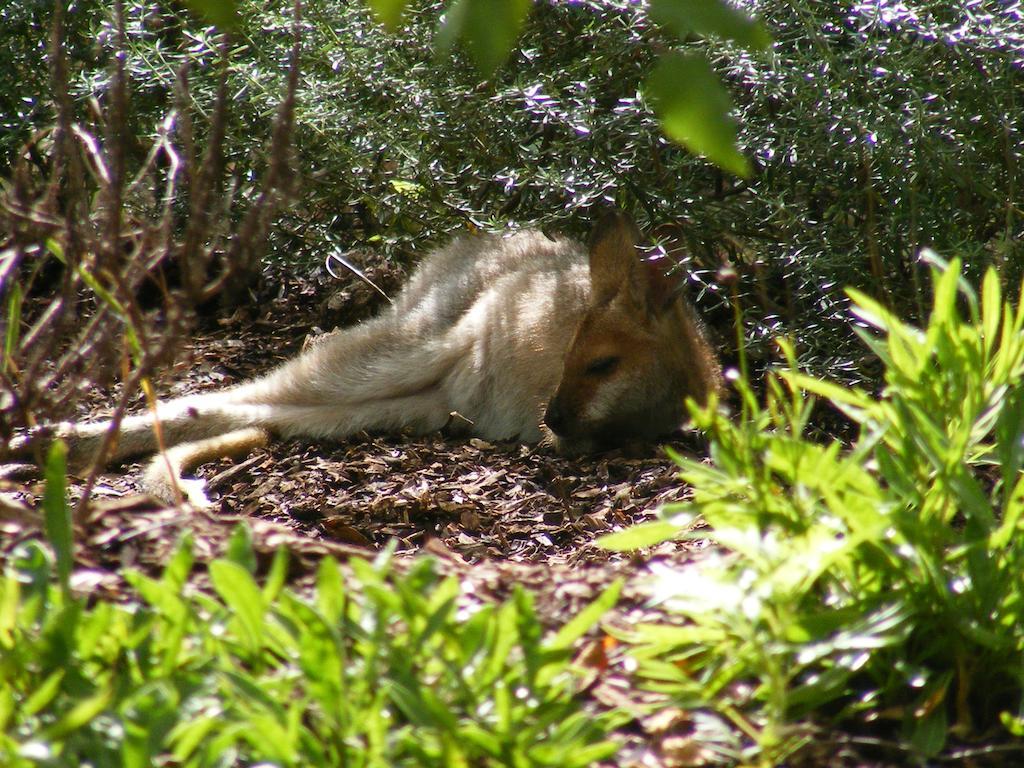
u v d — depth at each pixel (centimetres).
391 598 443
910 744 464
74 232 618
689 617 537
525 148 1134
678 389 1205
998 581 495
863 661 470
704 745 462
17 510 604
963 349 536
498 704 420
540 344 1230
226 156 1206
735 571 503
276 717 420
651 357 1177
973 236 1093
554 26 1115
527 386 1238
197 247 607
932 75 1016
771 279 1217
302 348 1445
